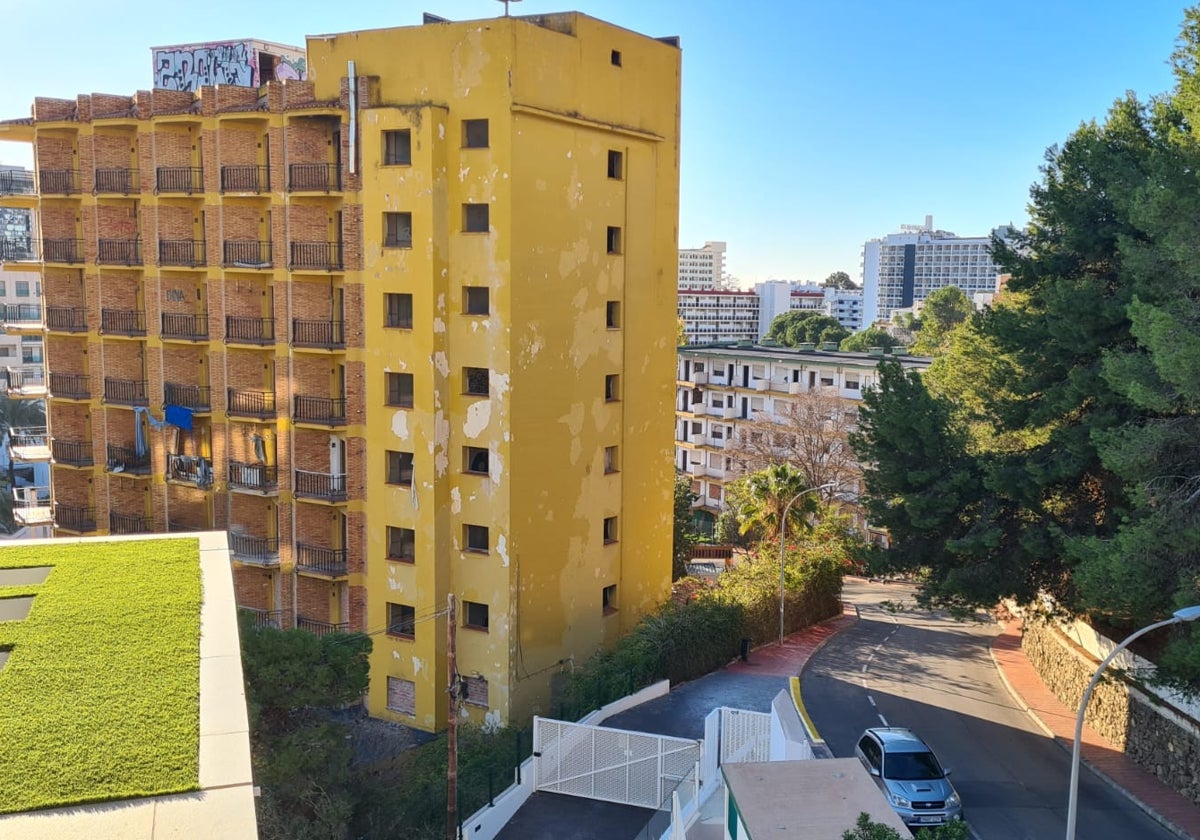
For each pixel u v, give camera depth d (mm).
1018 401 33906
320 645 27672
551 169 38594
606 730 29812
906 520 33906
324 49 39938
